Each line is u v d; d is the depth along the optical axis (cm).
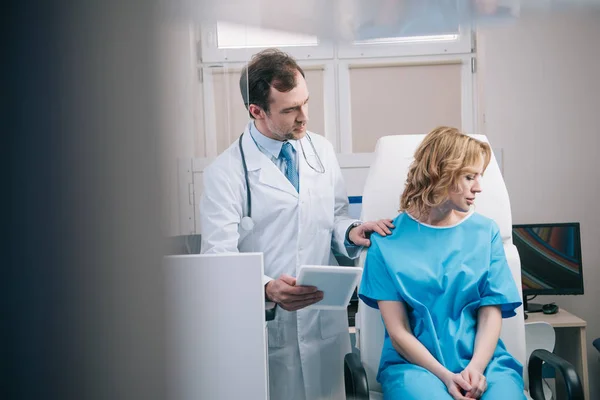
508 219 187
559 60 323
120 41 70
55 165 69
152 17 72
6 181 68
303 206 196
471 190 176
